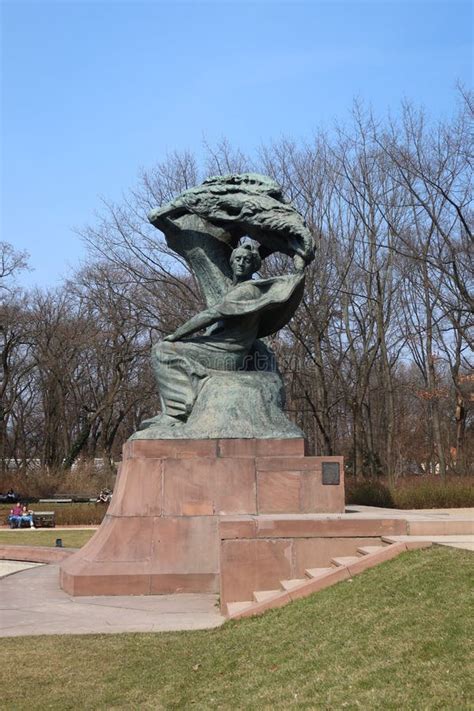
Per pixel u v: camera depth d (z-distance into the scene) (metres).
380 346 34.06
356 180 29.02
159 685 5.79
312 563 8.90
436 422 34.41
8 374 44.19
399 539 8.44
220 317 11.89
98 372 46.78
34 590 10.40
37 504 33.53
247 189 12.62
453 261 24.27
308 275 27.56
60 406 46.12
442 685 4.59
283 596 7.73
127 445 11.20
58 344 44.28
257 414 11.27
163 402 11.91
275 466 10.82
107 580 9.90
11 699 5.50
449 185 25.88
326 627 6.38
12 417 52.03
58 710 5.26
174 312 28.11
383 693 4.67
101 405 43.94
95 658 6.54
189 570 10.07
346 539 8.96
